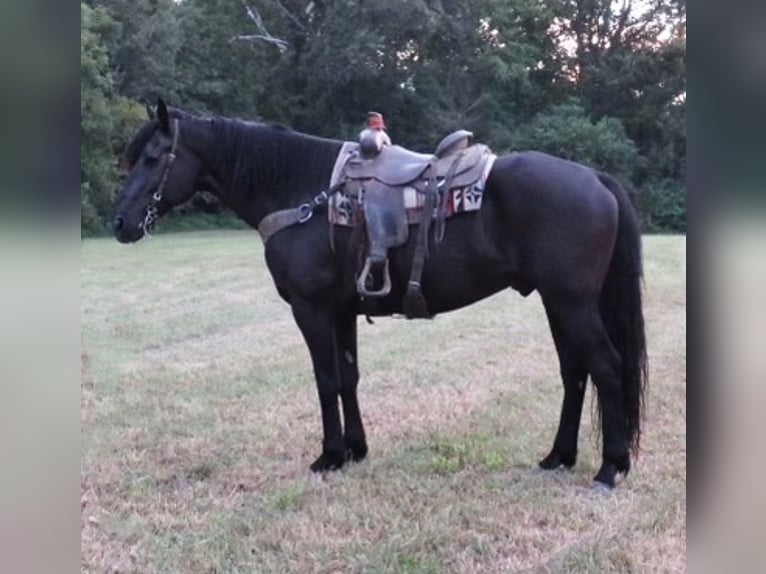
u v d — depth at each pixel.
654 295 9.16
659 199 25.50
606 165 25.83
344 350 3.64
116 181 19.61
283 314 8.36
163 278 11.59
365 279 3.22
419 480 3.36
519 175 3.07
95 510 3.10
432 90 26.97
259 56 27.53
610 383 3.08
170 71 24.72
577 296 3.04
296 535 2.84
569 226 2.99
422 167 3.19
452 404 4.59
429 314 3.33
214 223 25.25
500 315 7.96
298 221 3.37
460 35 26.83
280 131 3.52
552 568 2.54
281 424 4.25
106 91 21.34
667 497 3.07
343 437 3.66
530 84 28.36
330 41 25.97
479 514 2.98
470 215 3.12
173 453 3.79
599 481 3.20
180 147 3.55
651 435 3.90
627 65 27.91
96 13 23.08
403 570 2.55
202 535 2.88
